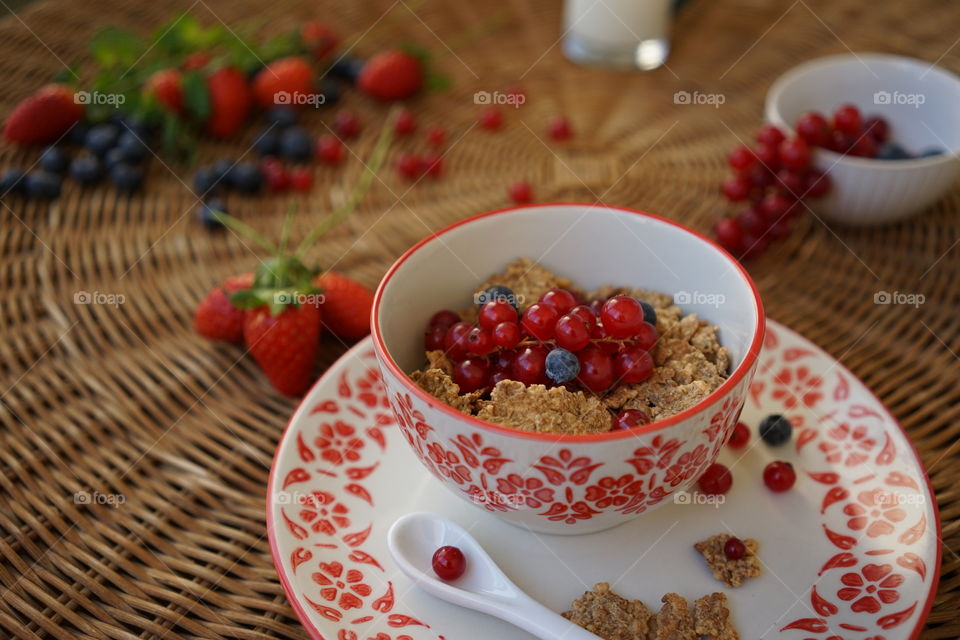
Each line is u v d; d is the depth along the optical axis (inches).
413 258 17.7
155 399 20.0
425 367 18.2
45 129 25.7
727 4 31.2
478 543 16.7
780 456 18.0
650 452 15.2
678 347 17.5
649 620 15.9
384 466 17.9
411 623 15.9
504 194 24.5
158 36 27.3
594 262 18.8
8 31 28.6
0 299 21.9
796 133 23.5
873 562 16.3
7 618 16.7
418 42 29.5
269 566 17.5
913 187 22.5
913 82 24.8
